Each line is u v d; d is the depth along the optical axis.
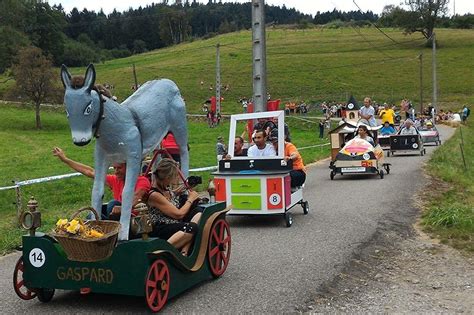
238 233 9.75
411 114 41.06
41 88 44.06
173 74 80.50
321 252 8.34
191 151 27.12
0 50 72.44
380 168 16.73
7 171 20.31
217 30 157.12
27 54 44.62
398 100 65.69
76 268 5.95
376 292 6.67
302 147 27.73
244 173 10.20
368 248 8.59
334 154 19.05
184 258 6.38
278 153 10.63
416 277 7.28
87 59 103.12
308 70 82.56
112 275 5.84
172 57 101.12
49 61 45.06
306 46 101.31
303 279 7.05
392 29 117.38
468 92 68.75
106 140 6.34
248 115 11.16
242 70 81.94
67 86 5.93
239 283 6.93
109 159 6.56
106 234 5.74
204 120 48.47
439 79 75.62
